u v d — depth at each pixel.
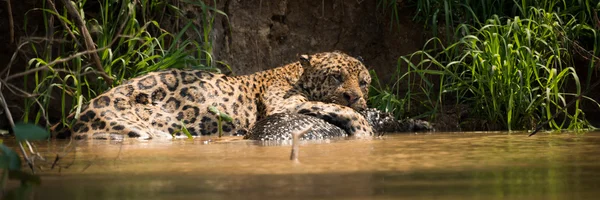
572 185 5.32
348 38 21.25
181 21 18.64
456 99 19.39
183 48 17.06
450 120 18.19
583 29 19.88
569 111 19.20
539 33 18.89
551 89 18.16
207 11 19.00
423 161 7.60
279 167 7.00
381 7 21.25
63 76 17.44
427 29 20.67
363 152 9.05
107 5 16.88
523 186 5.31
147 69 16.66
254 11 20.27
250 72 20.11
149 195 5.09
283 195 4.93
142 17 18.41
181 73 16.00
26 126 6.20
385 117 17.45
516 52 17.52
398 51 21.00
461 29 20.09
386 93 18.52
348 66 17.00
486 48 17.81
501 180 5.74
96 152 9.83
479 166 6.98
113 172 6.86
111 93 15.11
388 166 7.01
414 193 4.97
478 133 15.18
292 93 16.95
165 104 15.41
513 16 19.91
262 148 10.20
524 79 17.42
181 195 5.06
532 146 10.16
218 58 19.47
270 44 20.52
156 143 12.21
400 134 15.45
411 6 21.08
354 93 16.69
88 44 14.61
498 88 17.58
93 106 14.80
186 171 6.81
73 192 5.35
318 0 21.09
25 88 15.72
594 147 9.80
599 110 19.56
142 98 15.27
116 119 14.59
